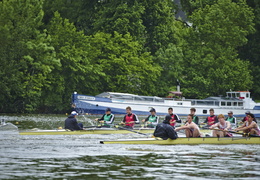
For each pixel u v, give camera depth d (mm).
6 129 105562
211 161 63531
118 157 66250
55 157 65312
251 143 89562
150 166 58250
